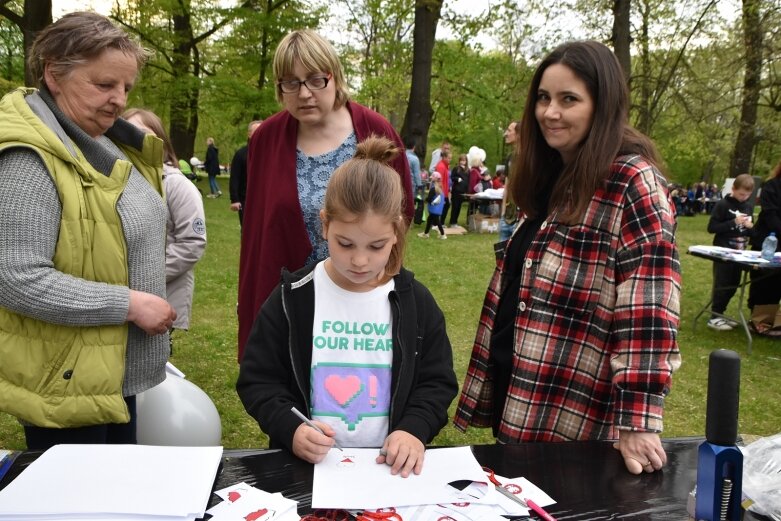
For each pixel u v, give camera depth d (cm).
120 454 123
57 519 101
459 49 1653
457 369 428
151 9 1351
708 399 105
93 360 143
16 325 140
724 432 103
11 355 140
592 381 149
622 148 147
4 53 1308
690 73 1535
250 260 215
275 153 209
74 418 142
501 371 172
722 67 1550
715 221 596
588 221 146
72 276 138
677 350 132
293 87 195
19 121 133
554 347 152
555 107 146
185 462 121
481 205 1260
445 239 1035
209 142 1664
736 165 1570
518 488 118
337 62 200
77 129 143
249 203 217
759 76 1465
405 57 1644
